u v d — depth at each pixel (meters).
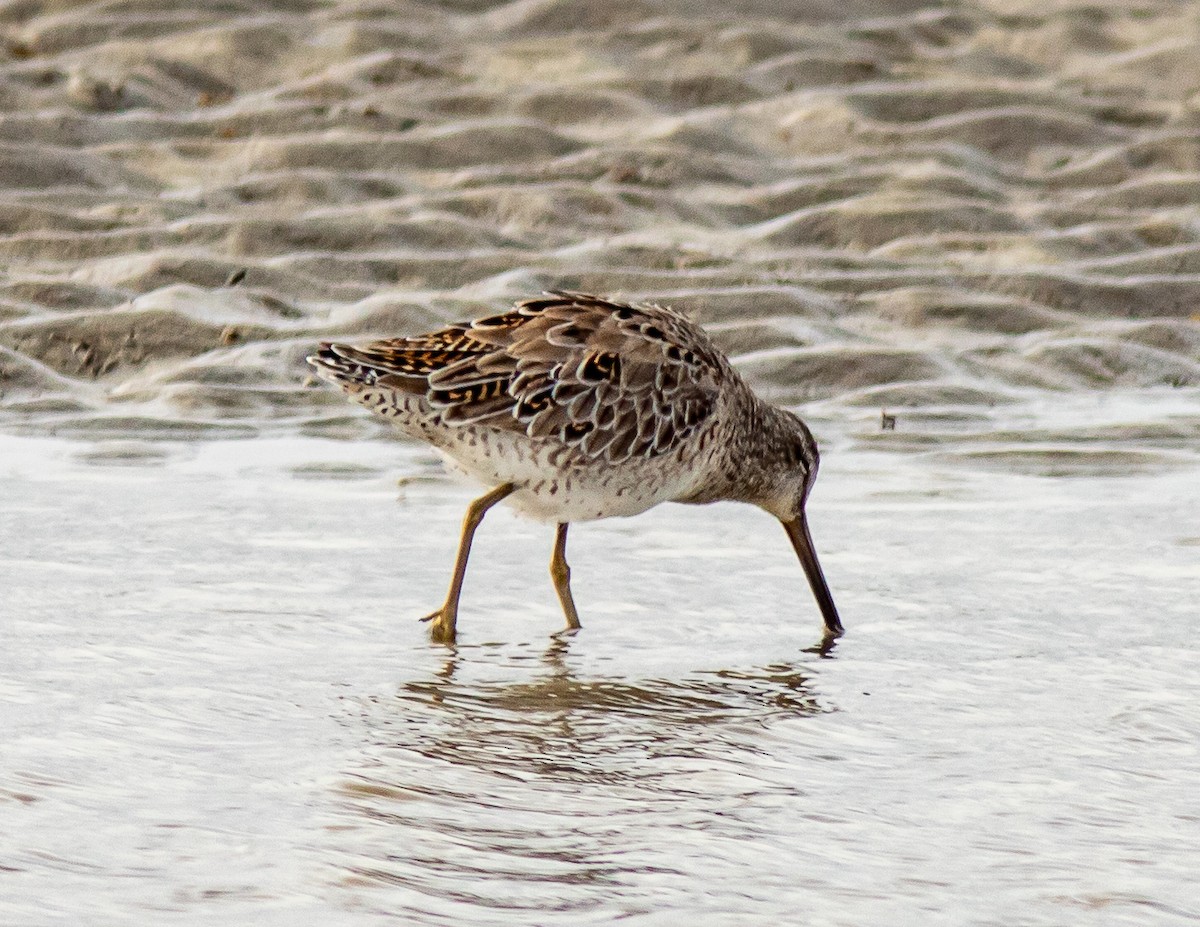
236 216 24.95
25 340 21.05
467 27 33.22
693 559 14.09
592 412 12.11
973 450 18.27
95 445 18.14
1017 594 12.94
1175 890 7.55
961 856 7.91
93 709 9.78
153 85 30.12
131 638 11.37
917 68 32.62
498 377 11.88
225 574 13.16
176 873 7.38
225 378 20.41
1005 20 35.09
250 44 31.72
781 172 27.89
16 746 9.03
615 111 29.66
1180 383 21.80
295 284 23.09
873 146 29.03
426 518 15.21
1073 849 8.02
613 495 12.41
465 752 9.37
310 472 17.12
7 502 15.43
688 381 12.55
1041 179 28.09
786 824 8.32
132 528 14.55
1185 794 8.77
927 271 24.08
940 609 12.58
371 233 24.47
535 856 7.82
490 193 26.02
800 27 33.91
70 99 29.02
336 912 7.04
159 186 26.70
